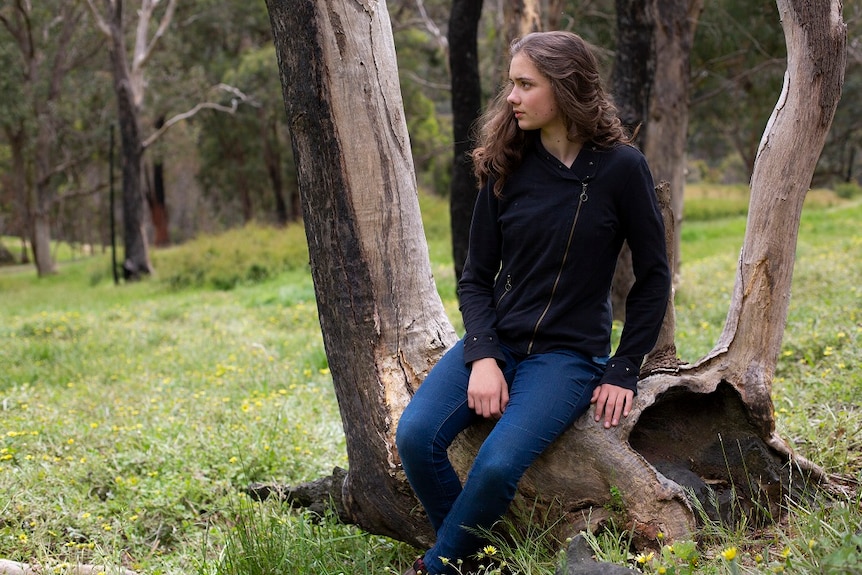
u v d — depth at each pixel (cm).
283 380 726
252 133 3547
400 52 2914
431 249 2161
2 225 5050
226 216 4772
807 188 318
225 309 1309
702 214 2947
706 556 283
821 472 328
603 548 280
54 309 1722
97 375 803
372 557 353
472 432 314
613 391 286
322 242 331
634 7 824
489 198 295
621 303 870
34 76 2900
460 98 904
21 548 385
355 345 331
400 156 331
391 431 328
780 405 486
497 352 285
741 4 1670
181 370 802
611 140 280
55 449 525
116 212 5012
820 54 307
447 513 295
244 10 3084
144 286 2150
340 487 375
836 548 251
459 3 882
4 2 2709
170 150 3481
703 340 710
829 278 944
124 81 2403
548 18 1202
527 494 306
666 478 290
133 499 450
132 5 3050
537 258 285
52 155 3397
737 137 3105
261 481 473
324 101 318
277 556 335
